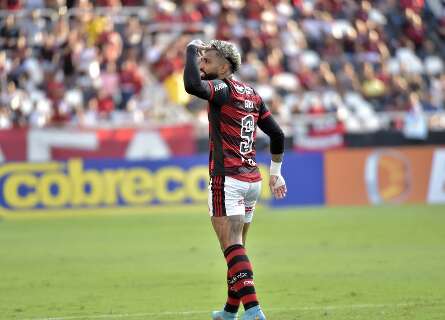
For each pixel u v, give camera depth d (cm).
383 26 10362
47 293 3341
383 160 7681
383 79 9325
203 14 9506
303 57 9488
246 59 9062
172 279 3684
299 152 7612
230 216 2386
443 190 7731
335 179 7612
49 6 8781
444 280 3541
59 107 7919
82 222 6619
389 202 7675
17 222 6719
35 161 7044
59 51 8456
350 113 8638
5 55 8338
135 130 7419
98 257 4544
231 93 2395
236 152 2400
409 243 4978
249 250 4747
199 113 8244
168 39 8925
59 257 4562
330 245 4938
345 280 3572
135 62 8531
